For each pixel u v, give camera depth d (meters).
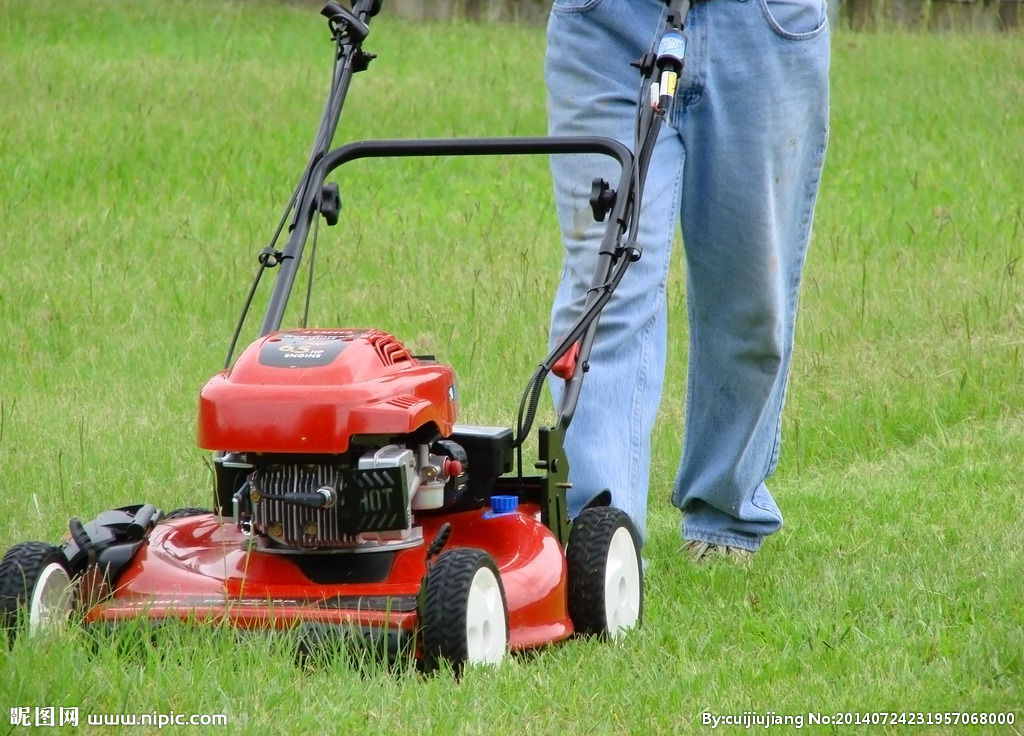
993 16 65.12
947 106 48.66
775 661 13.30
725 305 16.66
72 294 29.06
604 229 15.48
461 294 29.61
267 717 11.34
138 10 58.25
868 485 20.62
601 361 15.38
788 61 15.74
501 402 23.34
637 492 15.34
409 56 54.62
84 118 42.84
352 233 34.44
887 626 14.43
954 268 31.80
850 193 39.59
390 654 12.23
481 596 12.51
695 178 16.17
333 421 12.55
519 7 65.25
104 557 13.44
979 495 19.52
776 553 17.91
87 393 23.41
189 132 42.50
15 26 53.78
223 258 32.09
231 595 12.96
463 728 11.26
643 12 15.52
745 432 17.25
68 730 10.89
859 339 27.33
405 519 12.73
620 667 13.12
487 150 15.05
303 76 50.06
